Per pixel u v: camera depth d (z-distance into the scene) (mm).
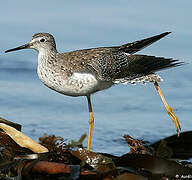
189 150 12367
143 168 9430
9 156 9547
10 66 18188
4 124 10219
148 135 13805
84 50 12484
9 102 15594
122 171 9203
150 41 12703
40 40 12258
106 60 12148
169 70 18531
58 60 12008
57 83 11938
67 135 13477
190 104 16031
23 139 10047
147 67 12227
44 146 10391
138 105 16062
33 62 18641
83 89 11969
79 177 8805
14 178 9008
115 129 14172
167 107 12336
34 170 8969
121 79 12258
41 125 14062
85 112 15375
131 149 10492
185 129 14273
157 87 12484
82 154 9695
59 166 8945
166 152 11062
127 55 12523
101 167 9508
